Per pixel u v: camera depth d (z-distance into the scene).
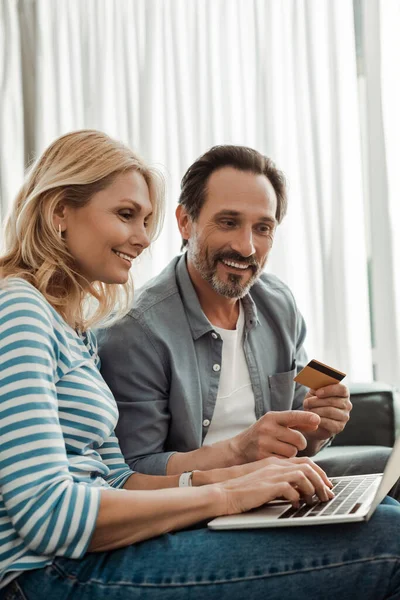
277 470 1.20
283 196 1.83
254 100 2.97
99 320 1.47
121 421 1.64
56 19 3.13
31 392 1.06
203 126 3.01
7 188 3.09
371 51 2.87
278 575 1.04
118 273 1.35
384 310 2.84
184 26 3.04
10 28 3.13
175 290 1.76
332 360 2.84
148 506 1.08
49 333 1.15
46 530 1.02
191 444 1.67
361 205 2.86
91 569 1.06
